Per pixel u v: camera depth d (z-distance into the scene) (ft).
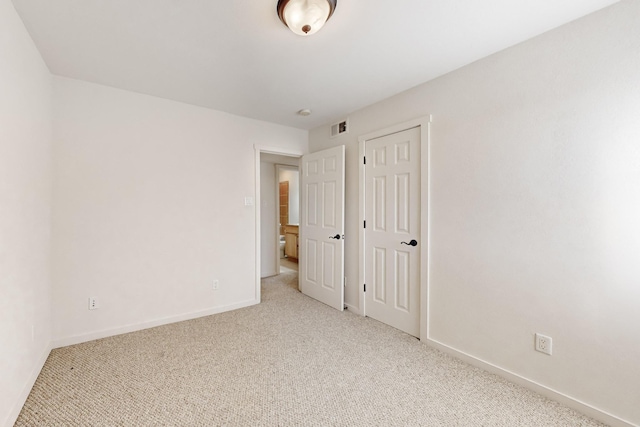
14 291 4.92
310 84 7.98
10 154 4.77
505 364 6.27
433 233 7.68
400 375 6.38
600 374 5.04
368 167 9.71
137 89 8.28
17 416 4.94
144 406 5.28
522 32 5.63
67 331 7.54
